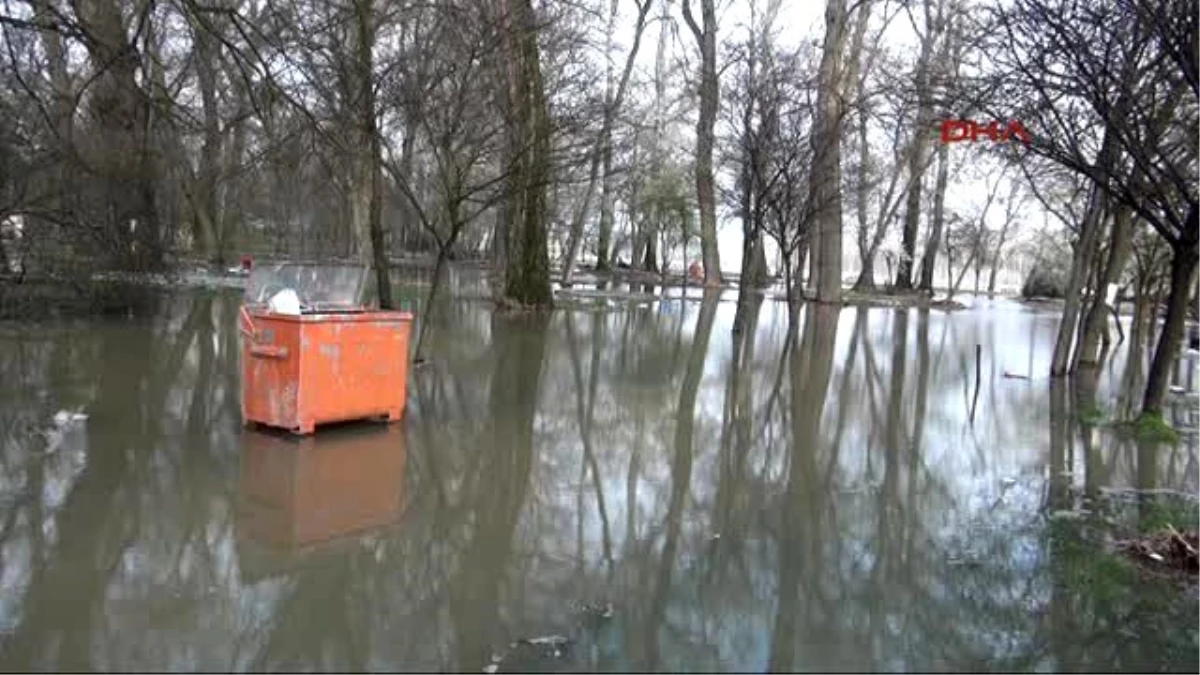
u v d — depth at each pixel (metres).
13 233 14.52
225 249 31.33
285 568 4.95
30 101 13.17
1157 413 10.39
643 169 34.19
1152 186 10.74
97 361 11.38
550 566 5.19
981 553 5.73
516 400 10.28
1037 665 4.21
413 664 3.95
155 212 17.19
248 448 7.32
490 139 16.02
